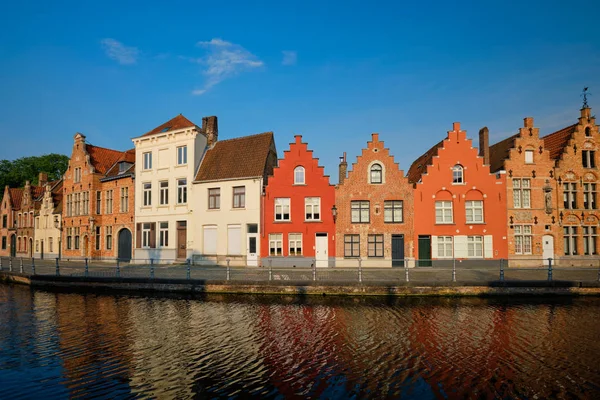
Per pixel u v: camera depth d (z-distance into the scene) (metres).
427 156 33.53
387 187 28.42
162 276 22.64
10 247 49.75
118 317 15.72
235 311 16.59
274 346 12.07
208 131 34.38
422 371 10.08
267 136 32.41
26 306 17.97
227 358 11.10
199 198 31.39
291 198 29.14
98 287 21.86
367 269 25.92
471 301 18.14
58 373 10.12
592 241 28.58
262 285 19.81
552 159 28.94
